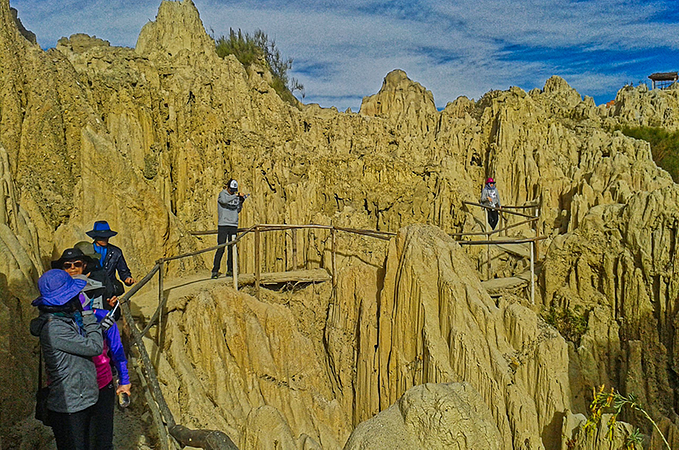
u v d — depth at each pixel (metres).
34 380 8.14
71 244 11.75
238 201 15.28
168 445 6.61
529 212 23.91
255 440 10.07
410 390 9.17
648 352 17.84
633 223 18.44
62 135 12.59
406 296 14.84
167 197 17.67
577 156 26.00
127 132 16.56
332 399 15.16
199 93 19.23
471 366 13.70
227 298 13.77
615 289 18.62
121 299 8.27
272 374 13.42
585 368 17.97
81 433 5.92
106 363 6.49
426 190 23.02
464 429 8.46
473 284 14.98
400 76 29.55
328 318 16.48
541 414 13.83
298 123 23.52
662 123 32.03
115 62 17.28
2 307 7.98
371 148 23.78
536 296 19.27
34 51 12.60
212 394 11.98
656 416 16.84
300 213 20.06
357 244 18.16
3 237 8.94
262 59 26.42
